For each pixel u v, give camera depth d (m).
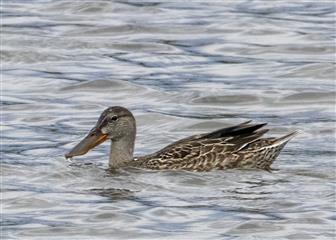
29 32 32.59
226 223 18.69
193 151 21.42
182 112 25.97
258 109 26.22
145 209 19.39
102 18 34.28
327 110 25.97
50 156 22.59
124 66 29.78
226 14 34.56
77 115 25.80
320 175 20.88
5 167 21.67
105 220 19.02
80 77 28.75
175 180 20.78
